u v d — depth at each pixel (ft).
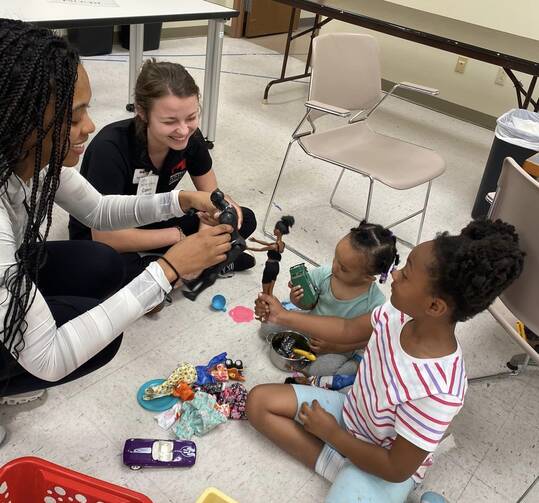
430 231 8.59
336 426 4.05
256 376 5.36
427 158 7.32
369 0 11.76
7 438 4.40
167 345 5.57
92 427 4.61
